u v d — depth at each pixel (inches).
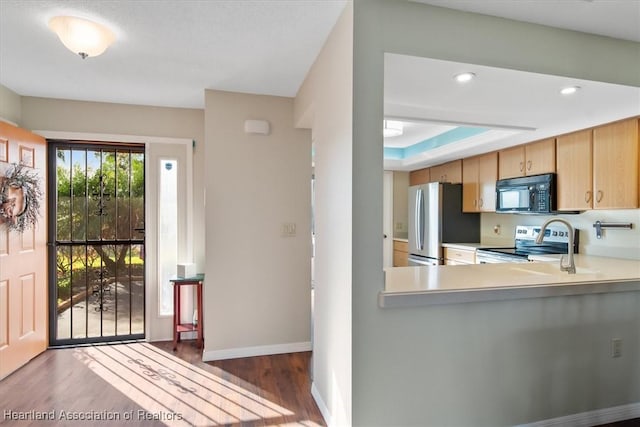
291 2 67.7
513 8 69.6
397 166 202.7
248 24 75.5
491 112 98.3
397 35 67.2
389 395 67.0
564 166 118.3
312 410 84.8
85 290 128.9
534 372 75.5
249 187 116.2
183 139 131.4
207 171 113.0
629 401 82.2
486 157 155.4
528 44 74.4
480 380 72.2
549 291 73.7
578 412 78.5
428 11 68.9
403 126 153.8
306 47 85.8
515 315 74.2
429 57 68.4
